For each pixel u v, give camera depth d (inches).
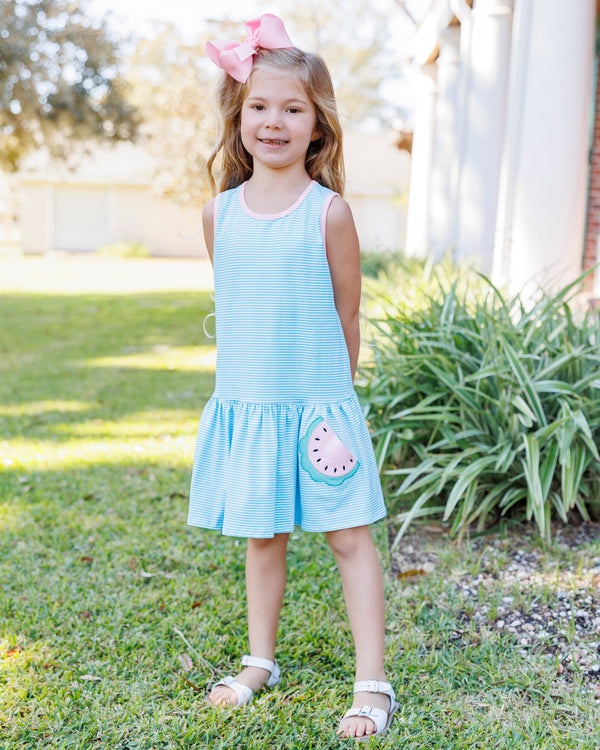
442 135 355.6
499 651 84.8
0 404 215.2
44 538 118.5
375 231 1103.0
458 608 94.6
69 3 481.7
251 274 72.7
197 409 209.5
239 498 72.7
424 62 385.1
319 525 72.6
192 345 327.6
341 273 74.2
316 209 72.1
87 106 501.7
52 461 160.1
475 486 112.0
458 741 69.9
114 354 303.1
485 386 120.6
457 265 240.5
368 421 129.2
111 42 505.7
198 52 783.1
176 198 797.9
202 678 82.0
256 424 72.6
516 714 74.2
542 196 180.9
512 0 259.6
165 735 71.6
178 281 671.1
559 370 119.7
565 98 178.1
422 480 112.0
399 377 127.5
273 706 76.0
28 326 381.1
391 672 81.8
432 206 362.0
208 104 769.6
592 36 181.8
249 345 73.1
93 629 91.2
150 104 837.2
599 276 292.0
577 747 68.6
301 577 105.3
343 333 77.2
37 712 75.4
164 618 93.7
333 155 77.8
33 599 98.6
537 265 182.7
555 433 110.8
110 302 494.9
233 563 109.3
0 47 434.6
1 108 452.1
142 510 131.6
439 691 78.6
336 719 74.1
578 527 118.2
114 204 1075.9
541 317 125.6
